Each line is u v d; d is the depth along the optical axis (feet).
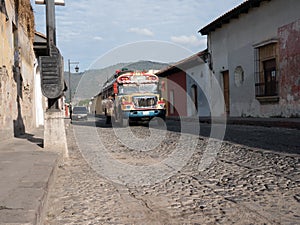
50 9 25.88
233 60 74.84
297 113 55.31
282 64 58.90
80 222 13.03
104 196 16.75
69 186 18.85
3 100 35.53
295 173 19.19
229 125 60.23
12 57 40.60
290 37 56.65
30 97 55.88
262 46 64.08
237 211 13.67
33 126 58.80
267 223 12.25
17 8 44.98
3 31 36.32
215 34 82.64
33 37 58.39
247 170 20.86
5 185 14.21
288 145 29.86
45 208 13.21
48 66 25.76
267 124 52.03
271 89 62.49
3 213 10.35
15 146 29.22
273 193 15.75
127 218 13.43
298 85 55.01
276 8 60.03
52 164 19.65
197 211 14.02
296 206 13.85
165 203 15.33
